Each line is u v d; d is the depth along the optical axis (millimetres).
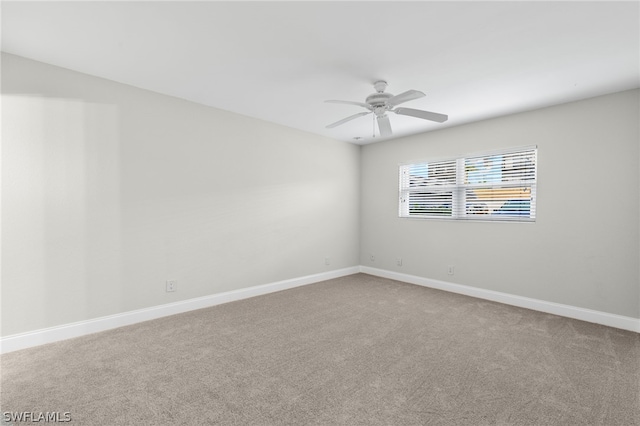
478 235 3963
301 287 4414
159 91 3064
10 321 2354
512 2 1697
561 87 2854
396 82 2785
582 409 1713
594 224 3084
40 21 1906
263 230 4047
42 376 2006
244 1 1707
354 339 2631
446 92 2996
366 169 5363
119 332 2742
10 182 2340
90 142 2695
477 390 1892
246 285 3881
